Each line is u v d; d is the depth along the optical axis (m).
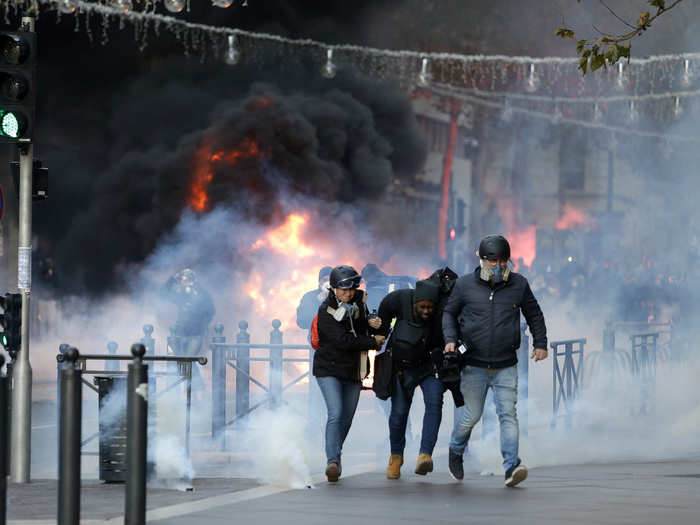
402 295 23.81
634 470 24.86
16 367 24.06
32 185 24.55
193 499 20.33
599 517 17.64
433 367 23.61
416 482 23.22
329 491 21.55
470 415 22.95
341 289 23.44
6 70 23.83
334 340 23.48
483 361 22.66
